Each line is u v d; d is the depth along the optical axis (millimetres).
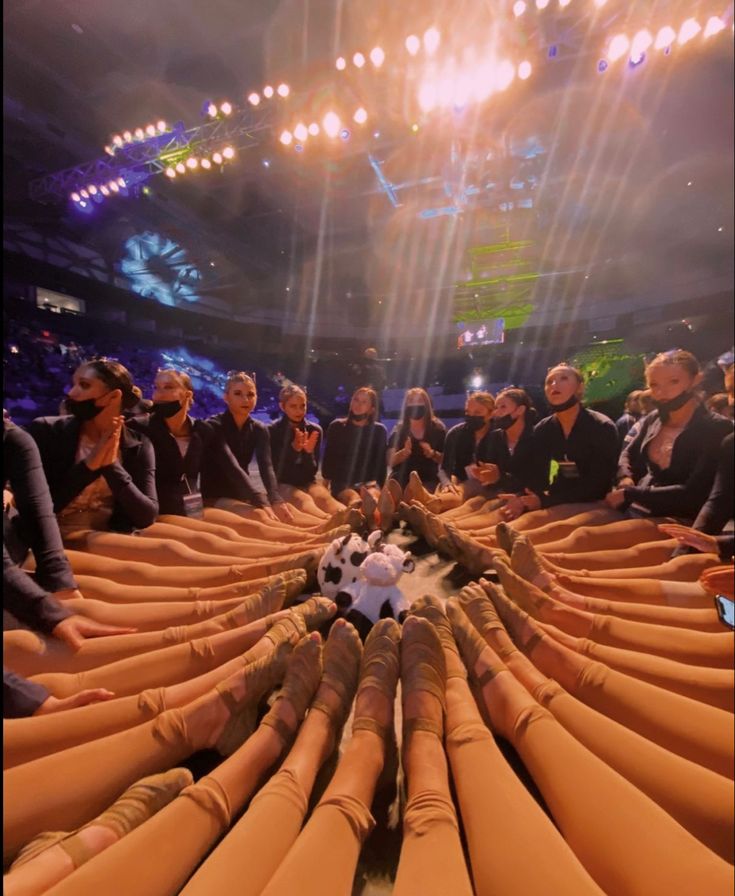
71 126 11523
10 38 9164
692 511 2578
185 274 19594
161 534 2658
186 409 3043
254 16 9180
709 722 1264
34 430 2338
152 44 9742
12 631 1587
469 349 20422
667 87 11180
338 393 18438
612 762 1162
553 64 9977
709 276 16891
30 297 13789
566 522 2799
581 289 19250
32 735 1210
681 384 2588
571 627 1827
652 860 889
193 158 11914
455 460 4176
